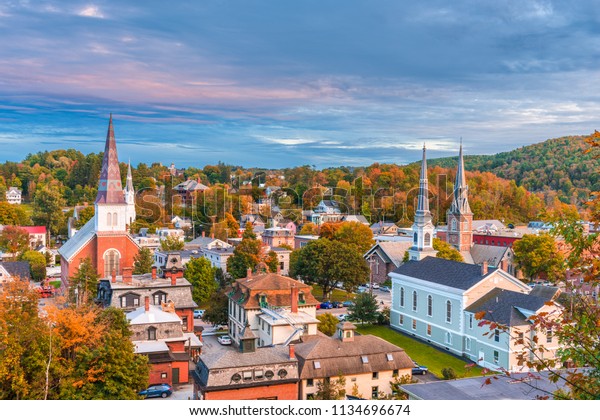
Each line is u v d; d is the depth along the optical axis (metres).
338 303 116.38
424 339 90.69
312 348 61.91
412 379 63.78
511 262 145.88
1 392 48.06
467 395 45.56
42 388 49.22
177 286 88.75
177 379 69.69
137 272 115.62
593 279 20.02
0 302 53.34
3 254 158.62
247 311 82.19
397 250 142.12
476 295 81.06
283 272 152.75
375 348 63.62
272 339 74.88
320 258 118.19
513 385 47.09
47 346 50.53
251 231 165.88
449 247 129.62
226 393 53.69
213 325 98.00
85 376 52.28
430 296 89.38
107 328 60.34
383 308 109.75
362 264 120.94
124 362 53.31
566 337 20.02
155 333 71.75
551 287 88.62
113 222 117.12
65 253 121.38
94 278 98.38
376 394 62.00
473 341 78.88
